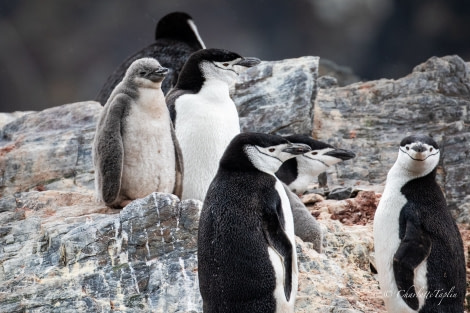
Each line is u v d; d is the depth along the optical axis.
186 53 25.00
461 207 19.55
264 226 12.30
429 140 13.84
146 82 15.77
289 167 19.48
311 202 19.30
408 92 23.50
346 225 18.08
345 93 24.02
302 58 23.80
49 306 13.72
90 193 18.22
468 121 22.66
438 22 63.81
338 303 14.06
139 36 60.22
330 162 19.38
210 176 17.77
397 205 13.69
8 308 13.69
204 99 17.88
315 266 15.04
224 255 12.16
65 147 20.80
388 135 22.39
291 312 12.28
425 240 13.29
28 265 14.59
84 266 14.30
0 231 15.46
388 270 13.59
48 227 15.24
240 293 12.09
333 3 62.72
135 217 14.62
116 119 15.62
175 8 60.16
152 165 15.88
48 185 20.22
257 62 18.25
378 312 14.18
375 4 63.41
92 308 13.63
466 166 20.97
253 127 22.06
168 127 16.14
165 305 13.70
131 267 14.23
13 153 20.64
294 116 22.06
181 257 14.33
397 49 64.12
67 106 22.39
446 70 23.78
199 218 13.19
